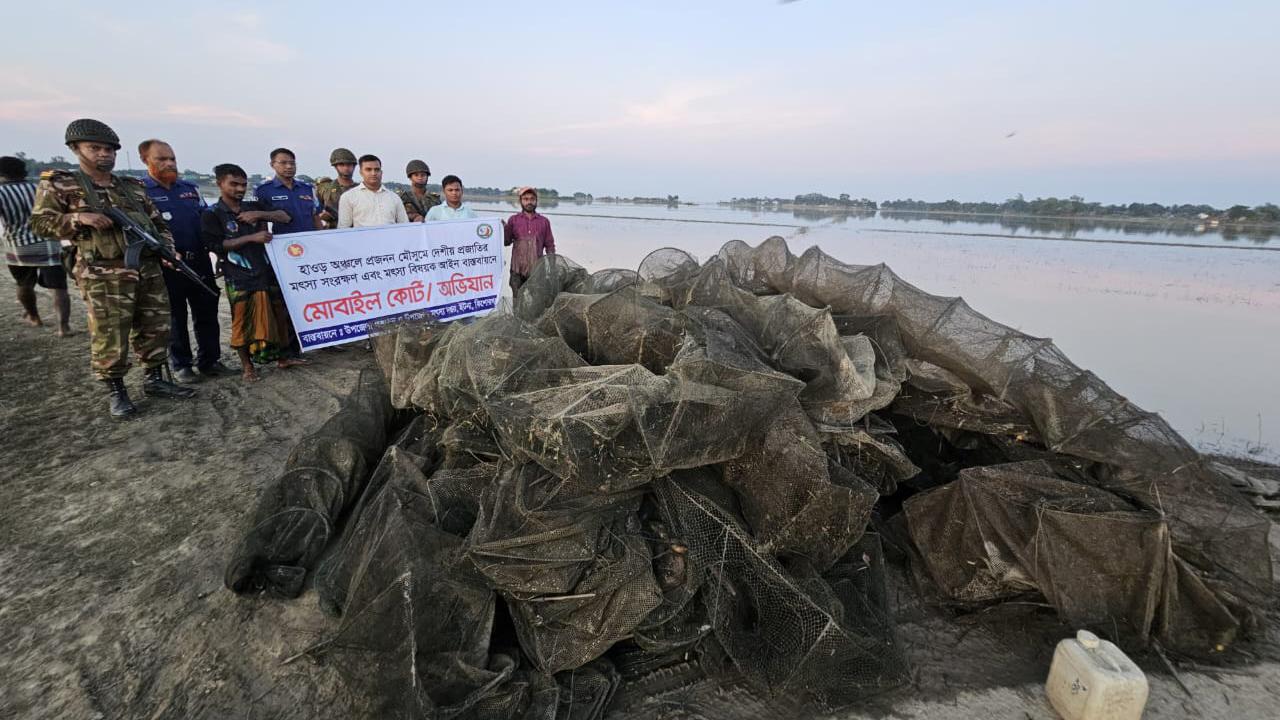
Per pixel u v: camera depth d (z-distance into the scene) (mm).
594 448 3141
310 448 4188
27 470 4914
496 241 8734
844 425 3867
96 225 5309
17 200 7977
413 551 2945
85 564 3811
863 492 3314
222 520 4301
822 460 3369
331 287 7570
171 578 3709
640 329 4113
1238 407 7207
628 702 2951
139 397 6438
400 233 7945
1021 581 3494
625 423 3158
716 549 3219
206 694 2930
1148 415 3924
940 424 4410
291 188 7652
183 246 6777
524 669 2973
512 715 2693
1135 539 3365
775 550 3275
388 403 4965
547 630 2988
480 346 3838
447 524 3443
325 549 3883
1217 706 3008
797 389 3408
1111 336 10109
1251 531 3625
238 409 6246
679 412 3176
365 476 4309
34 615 3379
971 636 3473
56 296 8312
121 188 5668
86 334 8641
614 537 3150
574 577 3016
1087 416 3877
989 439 4402
